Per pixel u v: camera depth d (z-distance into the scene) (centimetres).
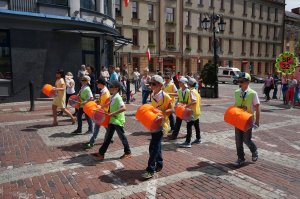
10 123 975
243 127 542
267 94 1861
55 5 1603
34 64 1552
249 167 598
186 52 4334
